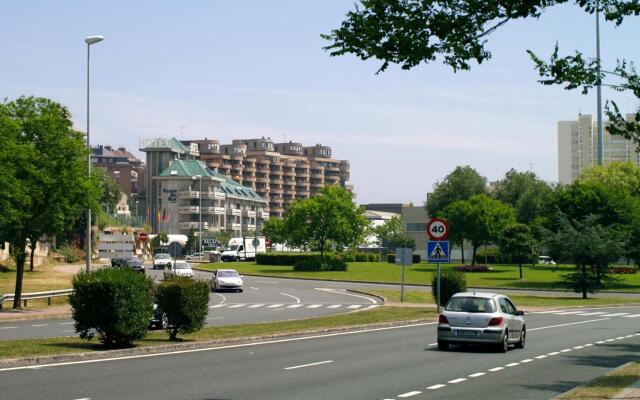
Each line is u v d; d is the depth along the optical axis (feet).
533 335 96.78
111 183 516.32
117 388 46.09
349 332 95.50
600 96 305.94
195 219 565.12
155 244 428.97
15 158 122.83
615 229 238.89
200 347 73.82
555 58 42.39
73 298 66.03
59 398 41.91
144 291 68.13
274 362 61.87
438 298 122.21
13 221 124.67
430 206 460.55
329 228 316.19
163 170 583.99
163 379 50.49
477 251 410.52
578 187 266.98
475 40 38.19
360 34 38.37
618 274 292.40
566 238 205.57
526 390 48.37
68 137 130.31
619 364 64.85
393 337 88.53
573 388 49.03
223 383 49.21
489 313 73.20
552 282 256.73
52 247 327.88
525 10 37.65
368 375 54.90
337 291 205.16
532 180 461.78
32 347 64.49
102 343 70.18
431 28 38.06
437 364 62.69
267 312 130.72
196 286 75.25
